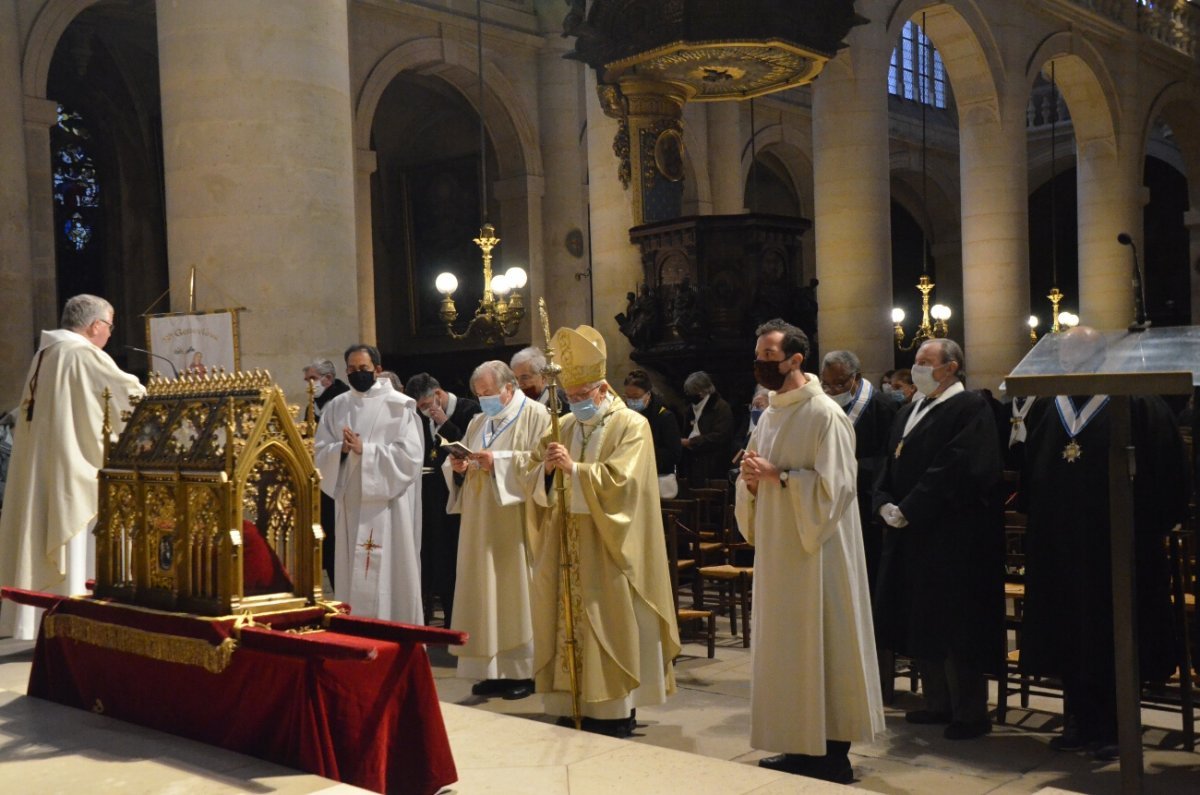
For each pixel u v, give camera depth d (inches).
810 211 1056.8
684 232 521.0
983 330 767.7
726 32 461.7
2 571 231.5
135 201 802.8
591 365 214.7
